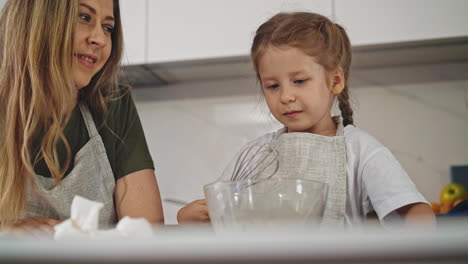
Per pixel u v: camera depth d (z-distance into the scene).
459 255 0.22
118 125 1.14
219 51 1.96
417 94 2.07
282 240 0.23
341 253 0.23
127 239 0.25
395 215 0.82
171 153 2.23
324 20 1.06
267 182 0.52
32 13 1.00
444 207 1.78
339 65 1.03
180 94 2.27
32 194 0.99
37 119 0.97
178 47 1.99
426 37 1.83
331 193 0.89
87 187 1.04
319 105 0.97
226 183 0.53
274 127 2.14
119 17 1.14
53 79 0.99
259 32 1.06
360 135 0.95
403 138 2.05
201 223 0.81
